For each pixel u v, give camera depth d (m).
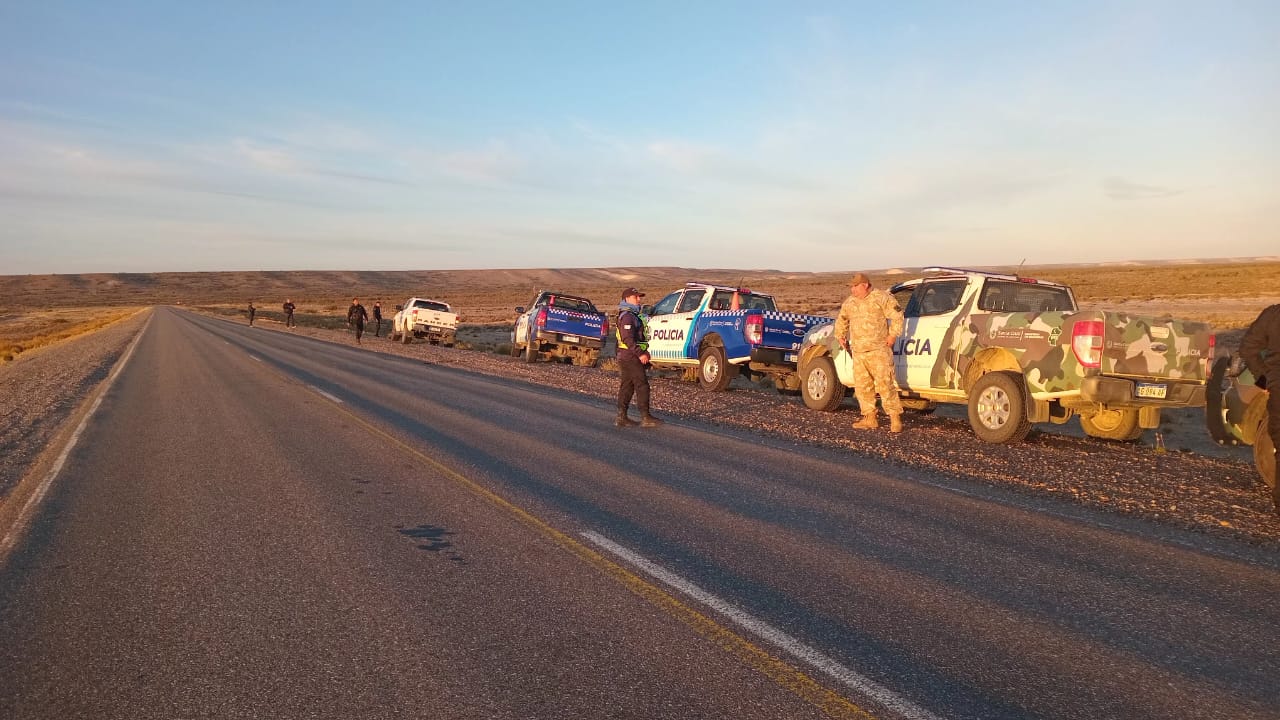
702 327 16.08
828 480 7.39
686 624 3.94
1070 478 7.63
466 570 4.79
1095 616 4.10
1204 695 3.24
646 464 8.09
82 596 4.43
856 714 3.04
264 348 29.30
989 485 7.33
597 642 3.73
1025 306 10.36
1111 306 50.03
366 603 4.25
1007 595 4.39
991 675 3.40
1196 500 6.80
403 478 7.39
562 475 7.53
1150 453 9.28
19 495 6.96
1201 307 49.34
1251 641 3.81
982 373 10.08
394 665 3.50
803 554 5.10
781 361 14.62
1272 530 5.88
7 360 34.31
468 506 6.34
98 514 6.22
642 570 4.77
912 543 5.38
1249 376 7.26
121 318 95.19
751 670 3.43
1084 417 10.56
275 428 10.49
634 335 10.63
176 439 9.71
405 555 5.08
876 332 10.27
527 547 5.24
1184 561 5.07
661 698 3.17
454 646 3.69
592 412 12.30
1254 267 106.06
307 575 4.72
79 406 13.92
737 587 4.48
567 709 3.08
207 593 4.45
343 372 19.08
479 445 9.20
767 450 8.98
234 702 3.19
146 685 3.35
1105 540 5.53
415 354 26.66
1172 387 8.79
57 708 3.17
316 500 6.57
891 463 8.33
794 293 96.56
